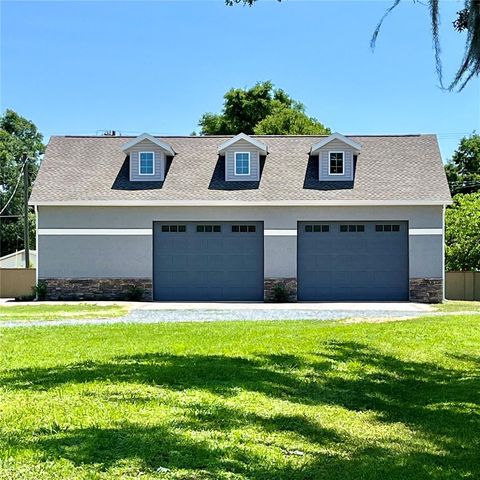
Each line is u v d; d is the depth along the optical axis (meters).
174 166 25.53
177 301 23.67
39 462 5.18
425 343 11.62
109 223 23.94
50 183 24.64
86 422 6.25
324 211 23.73
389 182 24.42
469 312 18.91
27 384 7.85
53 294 23.95
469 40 6.92
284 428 6.60
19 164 54.84
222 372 8.76
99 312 18.89
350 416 7.31
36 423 6.18
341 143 24.66
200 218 23.83
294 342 11.45
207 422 6.49
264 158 25.83
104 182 24.69
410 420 7.25
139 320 16.38
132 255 23.86
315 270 23.78
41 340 11.72
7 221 53.88
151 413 6.66
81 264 23.92
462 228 28.19
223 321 15.70
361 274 23.75
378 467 5.60
